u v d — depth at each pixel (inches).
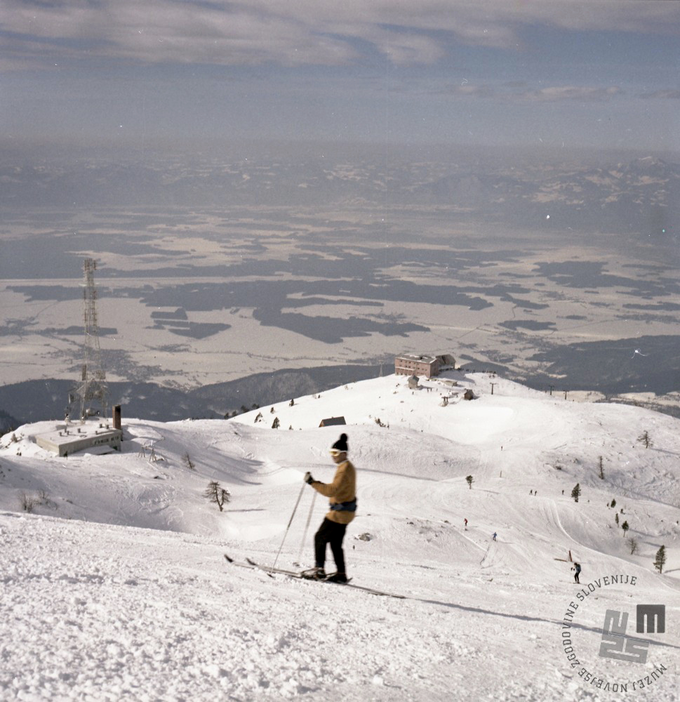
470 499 3959.2
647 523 4003.4
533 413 6594.5
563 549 2947.8
